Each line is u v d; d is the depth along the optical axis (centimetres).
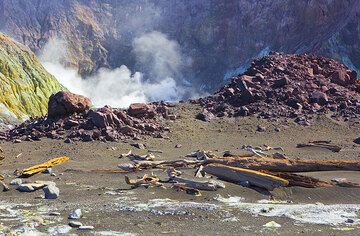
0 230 1554
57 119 4353
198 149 3562
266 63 5769
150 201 2061
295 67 5681
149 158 3073
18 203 2047
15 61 13312
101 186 2384
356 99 5009
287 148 3631
